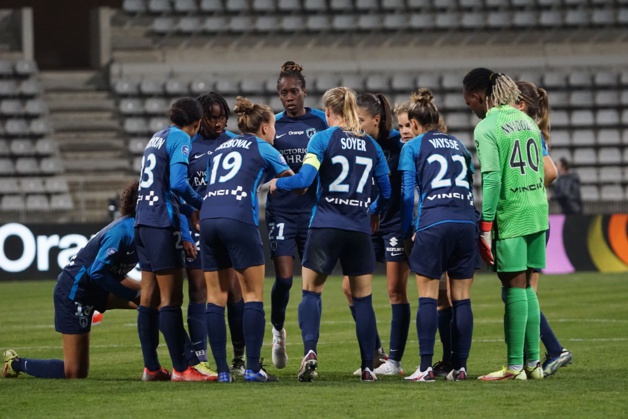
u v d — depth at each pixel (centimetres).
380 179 2730
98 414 2112
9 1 10806
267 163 2641
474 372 2933
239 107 2691
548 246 7706
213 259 2630
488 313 4784
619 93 10288
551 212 8075
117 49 10550
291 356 3388
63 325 2802
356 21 10888
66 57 10938
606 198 9712
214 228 2595
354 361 3231
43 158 9412
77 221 7856
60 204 8975
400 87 10256
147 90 10050
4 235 7162
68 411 2156
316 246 2594
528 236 2703
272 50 10712
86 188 9225
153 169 2712
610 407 2173
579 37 10981
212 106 3039
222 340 2641
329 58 10725
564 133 10062
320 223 2592
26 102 9706
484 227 2669
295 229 3100
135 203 2809
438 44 10875
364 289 2648
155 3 10738
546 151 2895
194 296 2906
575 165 9944
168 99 10050
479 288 6375
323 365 3141
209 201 2628
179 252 2716
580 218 7769
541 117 2917
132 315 4941
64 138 9725
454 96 10219
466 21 10900
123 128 9881
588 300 5412
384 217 2986
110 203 7656
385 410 2139
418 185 2742
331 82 10219
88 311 2828
